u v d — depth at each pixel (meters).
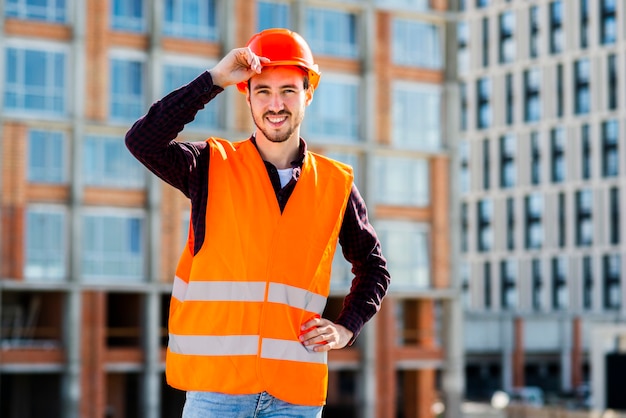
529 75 103.56
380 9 51.41
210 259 5.30
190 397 5.36
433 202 52.47
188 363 5.30
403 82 52.00
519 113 104.06
